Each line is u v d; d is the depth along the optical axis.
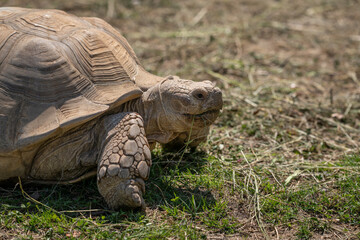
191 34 16.73
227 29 17.45
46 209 6.61
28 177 7.14
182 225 6.36
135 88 7.30
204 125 7.41
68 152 6.95
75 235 6.16
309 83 13.15
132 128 6.63
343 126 10.47
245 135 9.86
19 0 18.69
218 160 8.34
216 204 6.88
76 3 18.91
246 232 6.50
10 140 6.53
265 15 19.53
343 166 8.34
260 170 8.23
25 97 6.77
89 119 6.66
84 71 7.15
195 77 13.05
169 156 8.41
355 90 12.75
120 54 7.80
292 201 7.22
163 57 14.46
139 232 6.20
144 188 6.61
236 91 12.20
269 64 14.48
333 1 21.75
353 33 17.78
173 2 20.45
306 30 17.94
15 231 6.21
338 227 6.73
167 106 7.29
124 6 19.33
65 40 7.33
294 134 10.05
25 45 7.07
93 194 7.17
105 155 6.57
